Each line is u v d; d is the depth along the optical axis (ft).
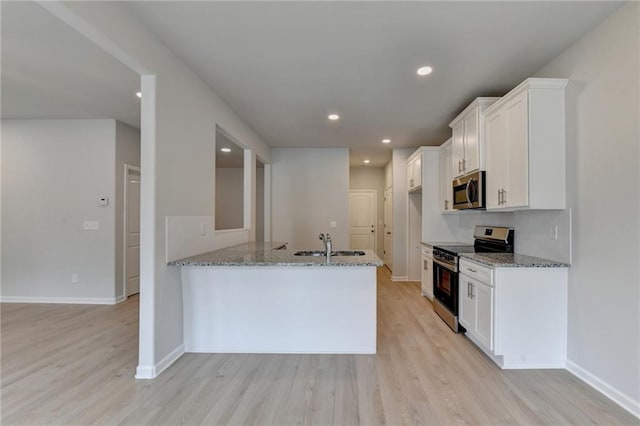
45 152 14.58
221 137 16.90
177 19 7.01
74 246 14.57
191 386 7.42
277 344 9.35
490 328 8.50
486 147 10.29
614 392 6.82
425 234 16.44
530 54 8.41
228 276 9.36
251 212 15.44
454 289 10.96
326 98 11.57
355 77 9.84
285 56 8.59
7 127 14.58
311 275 9.29
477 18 6.89
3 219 14.67
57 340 10.13
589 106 7.42
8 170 14.62
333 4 6.45
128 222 15.44
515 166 8.69
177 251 8.81
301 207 19.52
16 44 7.90
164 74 8.09
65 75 9.68
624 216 6.59
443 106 12.32
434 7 6.53
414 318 12.56
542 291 8.28
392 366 8.46
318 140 17.72
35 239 14.65
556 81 8.05
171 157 8.49
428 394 7.10
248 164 15.33
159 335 8.07
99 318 12.33
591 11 6.66
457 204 12.28
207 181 10.58
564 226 8.23
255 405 6.68
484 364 8.57
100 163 14.53
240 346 9.38
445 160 15.39
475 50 8.21
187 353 9.30
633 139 6.38
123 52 6.68
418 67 9.16
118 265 14.78
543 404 6.71
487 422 6.13
